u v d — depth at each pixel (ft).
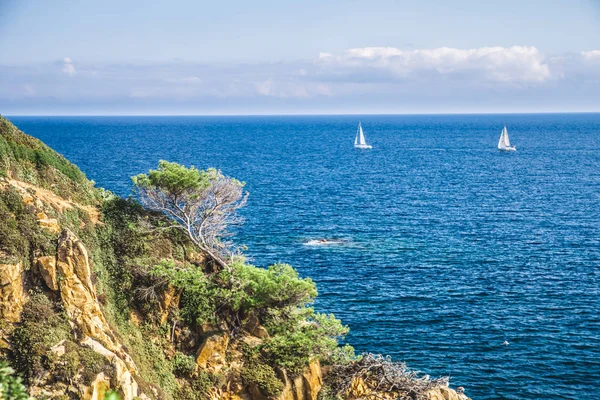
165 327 131.64
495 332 198.29
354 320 206.59
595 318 209.56
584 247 299.99
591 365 178.19
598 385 168.25
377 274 254.47
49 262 110.42
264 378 128.06
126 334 123.75
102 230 138.21
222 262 149.79
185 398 123.65
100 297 121.39
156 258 140.56
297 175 570.87
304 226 339.77
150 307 131.44
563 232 332.39
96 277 123.24
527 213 386.93
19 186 123.75
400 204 417.08
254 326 140.87
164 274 132.87
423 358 181.57
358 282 243.81
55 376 100.32
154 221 151.74
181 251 149.59
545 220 364.58
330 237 315.78
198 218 159.12
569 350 186.80
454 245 302.86
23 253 110.22
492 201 432.66
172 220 156.66
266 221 350.23
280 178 545.03
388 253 286.66
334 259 275.18
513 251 292.61
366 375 141.18
